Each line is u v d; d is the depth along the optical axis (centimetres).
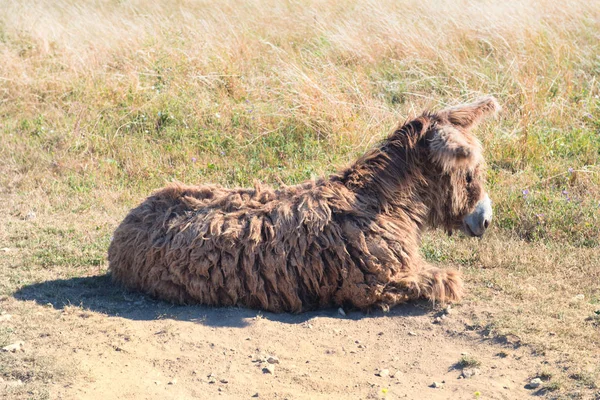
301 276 530
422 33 1235
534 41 1191
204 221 536
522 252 654
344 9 1488
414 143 556
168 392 429
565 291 574
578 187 789
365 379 449
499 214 731
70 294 575
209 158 926
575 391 420
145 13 1594
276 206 542
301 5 1537
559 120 964
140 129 1018
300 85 1027
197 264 529
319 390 435
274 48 1212
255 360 470
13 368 443
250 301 538
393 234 537
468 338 498
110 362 462
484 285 589
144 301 558
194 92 1084
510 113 996
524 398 420
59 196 827
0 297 561
